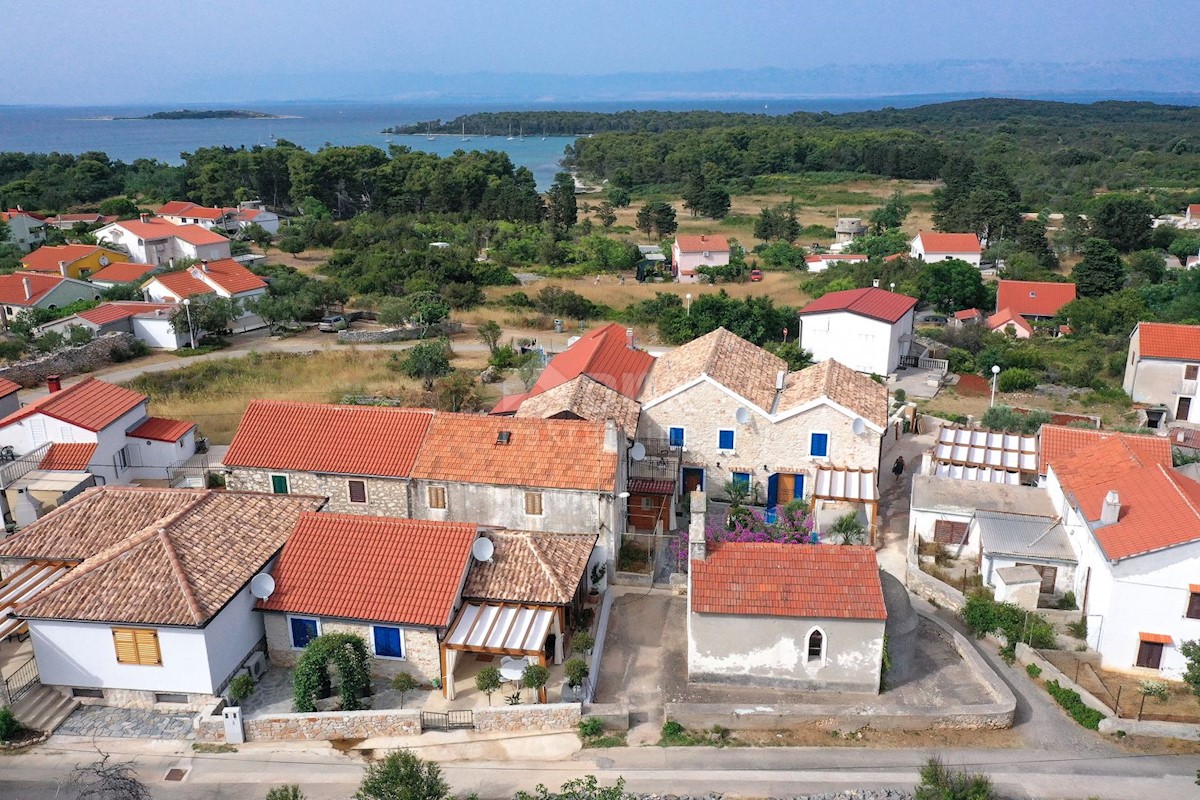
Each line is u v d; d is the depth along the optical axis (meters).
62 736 27.91
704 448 44.50
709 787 25.91
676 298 89.12
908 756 27.42
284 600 30.86
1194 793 25.70
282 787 23.94
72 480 41.84
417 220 153.88
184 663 28.56
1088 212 147.75
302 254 124.06
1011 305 92.44
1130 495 34.41
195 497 34.06
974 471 44.50
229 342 76.50
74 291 86.00
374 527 33.09
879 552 40.78
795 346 70.81
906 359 73.62
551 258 123.38
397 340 77.06
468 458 39.22
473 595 31.36
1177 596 30.59
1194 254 121.81
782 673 30.70
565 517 38.06
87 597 28.86
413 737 28.12
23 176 174.62
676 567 39.25
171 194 172.62
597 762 27.03
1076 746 27.88
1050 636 32.75
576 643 31.66
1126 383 66.12
